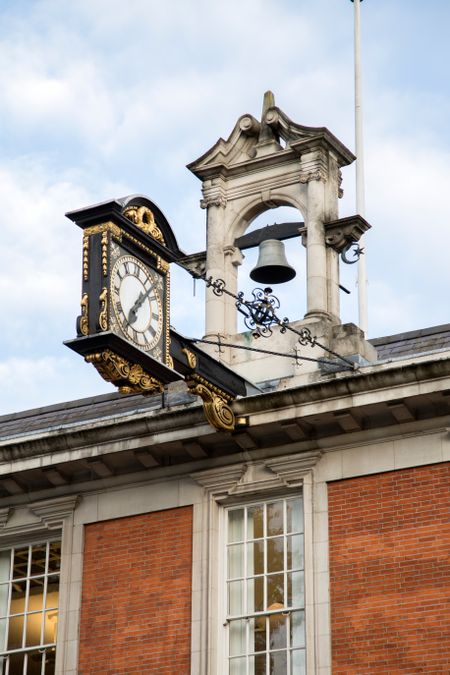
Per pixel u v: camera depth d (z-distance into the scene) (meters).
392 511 27.64
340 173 31.17
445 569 26.86
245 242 31.25
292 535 28.62
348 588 27.53
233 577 28.92
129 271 25.73
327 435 28.53
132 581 29.53
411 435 27.92
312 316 29.55
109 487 30.44
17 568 31.27
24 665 30.44
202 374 27.47
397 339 30.42
